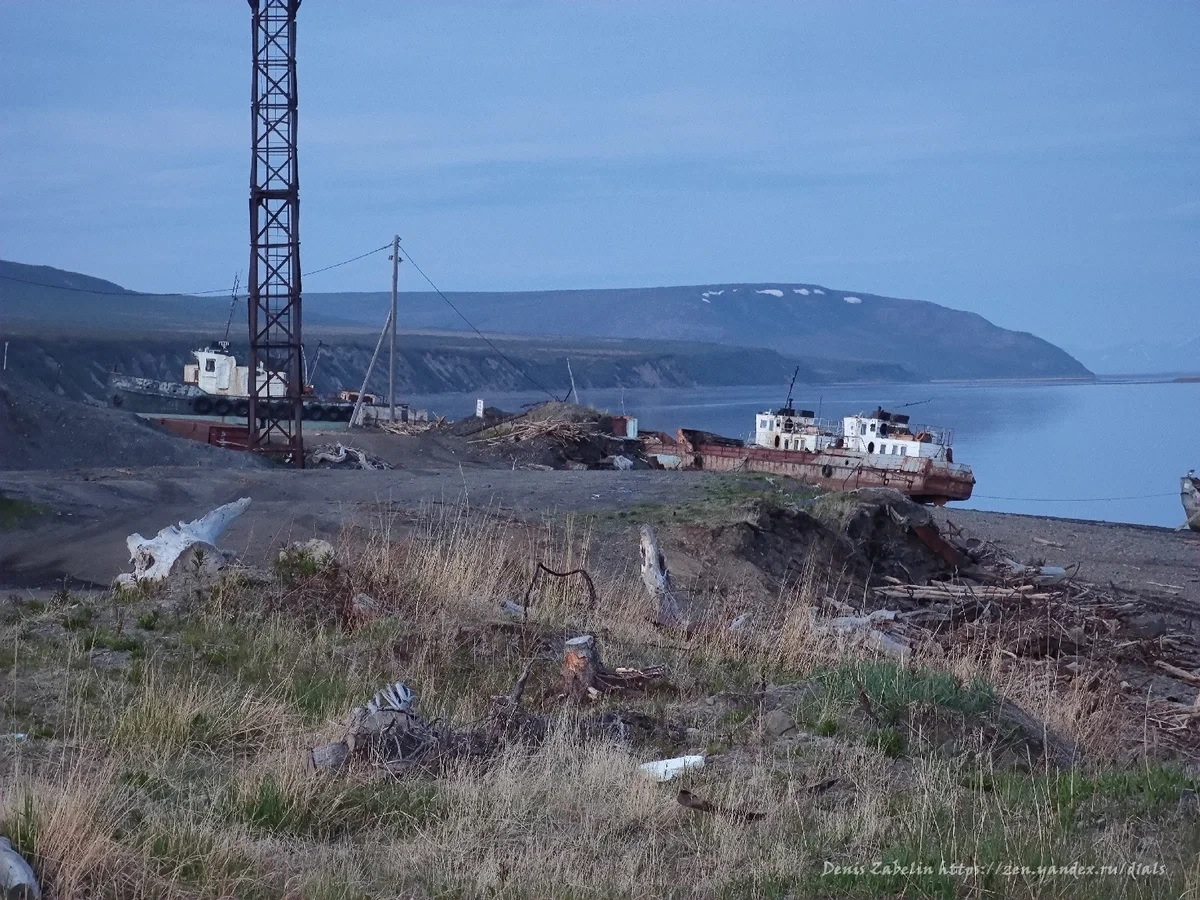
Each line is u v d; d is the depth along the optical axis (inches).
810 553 1317.7
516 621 790.5
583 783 494.3
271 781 469.1
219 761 516.7
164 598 789.2
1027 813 467.2
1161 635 1120.2
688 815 471.2
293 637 716.7
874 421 2962.6
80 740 513.7
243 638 705.0
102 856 380.2
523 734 555.5
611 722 582.2
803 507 1534.2
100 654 658.2
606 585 978.1
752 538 1305.4
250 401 2198.6
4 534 1264.8
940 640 952.3
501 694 649.0
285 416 2615.7
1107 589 1488.7
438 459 2583.7
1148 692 864.9
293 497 1518.2
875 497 1465.3
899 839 442.6
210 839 410.3
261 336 2196.1
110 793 429.1
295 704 594.9
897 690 598.9
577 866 419.2
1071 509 3331.7
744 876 411.8
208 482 1547.7
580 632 794.8
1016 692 740.7
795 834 451.2
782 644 810.8
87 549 1221.1
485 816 461.7
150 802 441.4
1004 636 980.6
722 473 2063.2
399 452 2571.4
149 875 381.1
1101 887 399.2
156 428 2229.3
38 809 394.9
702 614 996.6
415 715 540.7
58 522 1309.1
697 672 730.8
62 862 377.1
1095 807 484.1
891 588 1273.4
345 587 795.4
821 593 1232.8
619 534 1322.6
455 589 845.2
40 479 1496.1
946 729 576.1
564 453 2866.6
